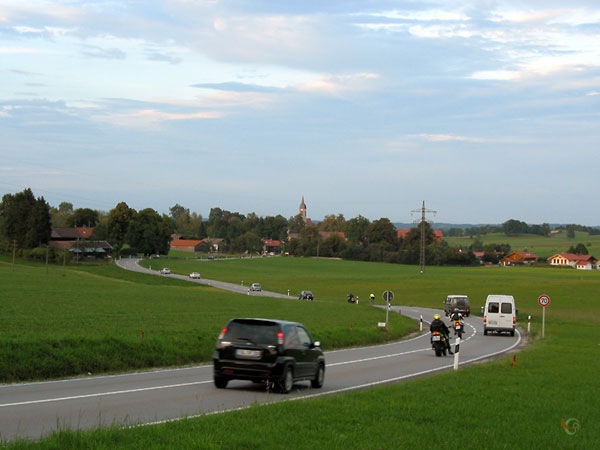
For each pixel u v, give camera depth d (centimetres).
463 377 1903
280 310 5578
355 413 1216
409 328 4978
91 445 862
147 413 1268
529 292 10219
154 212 18250
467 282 12481
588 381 1908
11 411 1257
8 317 3456
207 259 19238
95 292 6512
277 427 1047
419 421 1180
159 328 3194
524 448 1000
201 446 883
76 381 1773
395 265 19638
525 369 2180
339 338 3509
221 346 1666
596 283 11912
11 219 14875
